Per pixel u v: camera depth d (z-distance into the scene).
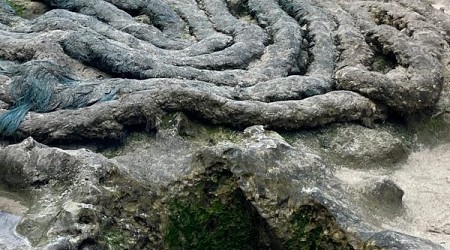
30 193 2.59
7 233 2.44
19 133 2.90
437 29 3.71
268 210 2.57
